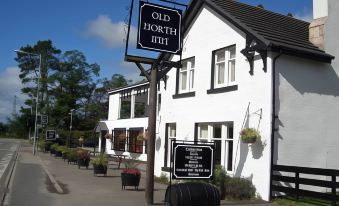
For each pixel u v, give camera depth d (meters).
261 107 13.61
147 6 11.80
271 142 13.10
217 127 15.92
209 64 16.48
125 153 32.50
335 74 14.87
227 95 15.27
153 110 11.85
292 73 13.80
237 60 14.97
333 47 14.95
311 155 13.92
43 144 43.75
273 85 13.34
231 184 12.99
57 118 58.72
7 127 121.62
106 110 73.12
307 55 13.84
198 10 17.42
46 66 77.56
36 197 12.83
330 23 15.01
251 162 13.80
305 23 17.94
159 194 13.60
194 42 17.56
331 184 11.35
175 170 10.09
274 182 13.12
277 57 13.45
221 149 15.45
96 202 11.87
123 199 12.38
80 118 65.44
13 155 35.81
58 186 15.14
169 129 19.03
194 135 16.92
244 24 14.62
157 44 11.87
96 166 19.23
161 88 19.66
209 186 9.78
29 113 75.00
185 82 18.33
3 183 16.25
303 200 12.48
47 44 78.06
